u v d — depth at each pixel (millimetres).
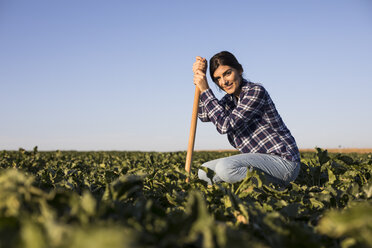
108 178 2658
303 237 1066
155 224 1079
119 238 639
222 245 850
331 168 3264
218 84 2955
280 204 1775
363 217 942
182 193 2041
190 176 2783
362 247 1013
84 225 930
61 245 692
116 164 5438
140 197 1857
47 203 1056
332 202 1956
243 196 2045
